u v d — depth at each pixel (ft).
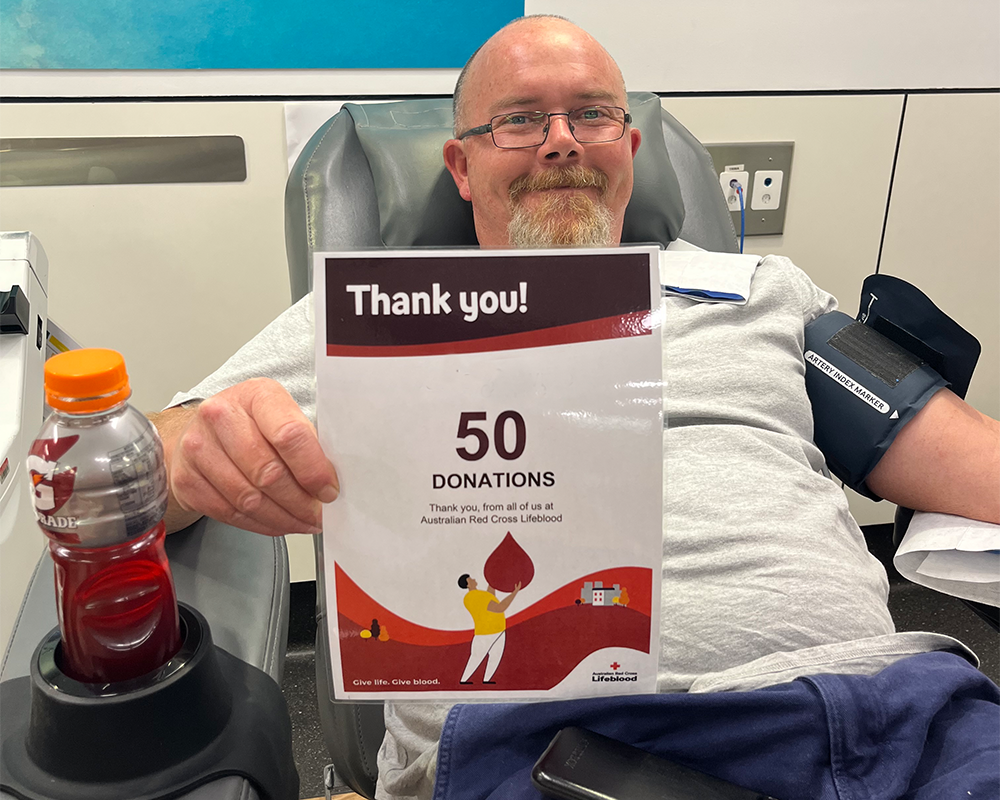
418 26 4.57
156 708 1.53
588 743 1.87
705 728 1.96
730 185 5.16
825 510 2.98
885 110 5.15
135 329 4.89
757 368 3.27
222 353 5.07
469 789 2.01
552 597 1.60
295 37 4.45
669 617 2.58
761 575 2.68
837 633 2.61
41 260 3.44
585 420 1.56
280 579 2.37
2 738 1.64
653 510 1.57
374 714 2.82
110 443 1.51
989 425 3.24
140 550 1.55
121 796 1.51
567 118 3.68
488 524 1.57
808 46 4.92
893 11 4.91
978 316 5.83
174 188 4.61
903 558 3.06
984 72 5.15
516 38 3.72
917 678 2.06
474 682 1.63
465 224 4.14
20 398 2.94
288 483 1.67
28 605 2.10
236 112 4.53
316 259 1.53
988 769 1.86
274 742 1.73
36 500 1.47
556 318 1.55
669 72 4.87
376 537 1.57
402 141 4.06
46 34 4.16
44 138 4.35
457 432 1.55
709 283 3.49
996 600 2.90
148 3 4.19
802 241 5.43
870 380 3.35
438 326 1.54
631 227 4.20
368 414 1.54
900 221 5.47
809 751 1.92
